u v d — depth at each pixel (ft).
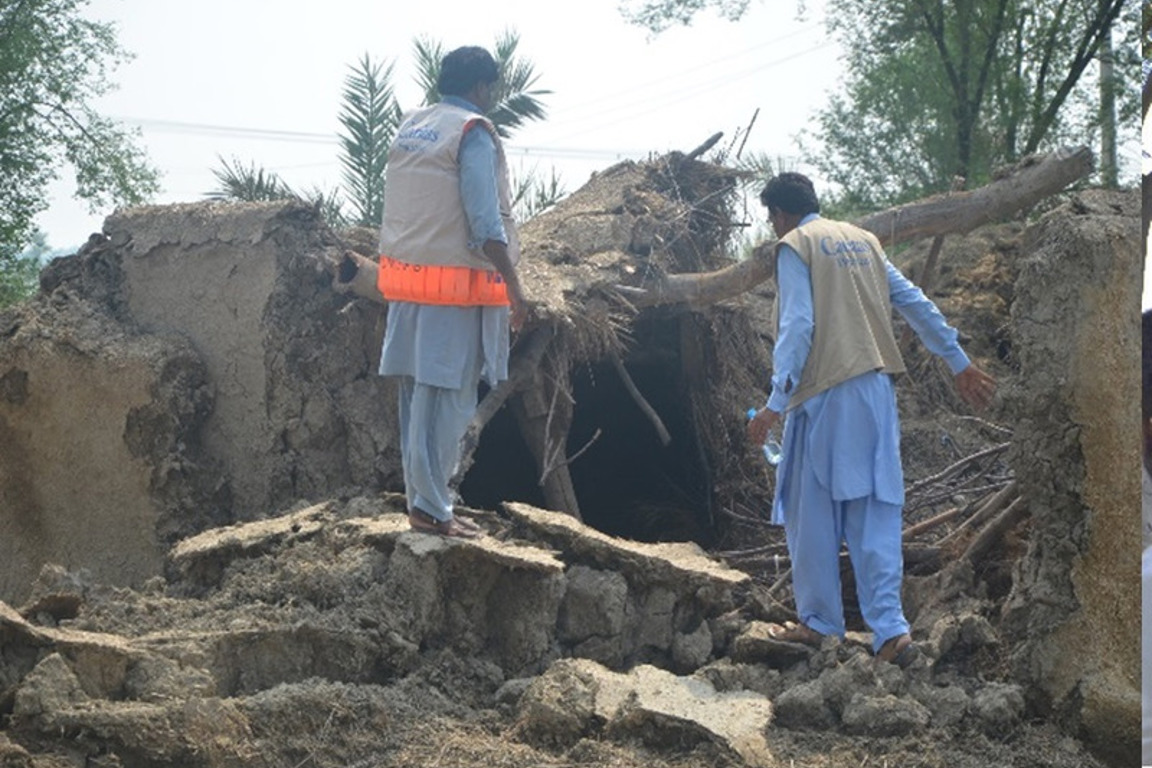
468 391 22.66
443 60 22.94
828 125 71.20
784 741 19.85
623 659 22.90
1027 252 22.62
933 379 37.27
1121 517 20.99
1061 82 67.46
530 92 57.11
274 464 28.40
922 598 23.66
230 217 29.32
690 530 33.14
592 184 34.96
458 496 26.30
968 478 28.60
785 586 25.68
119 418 28.63
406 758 19.30
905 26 69.05
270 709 19.30
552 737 19.97
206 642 20.21
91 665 19.02
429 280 22.17
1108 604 20.97
